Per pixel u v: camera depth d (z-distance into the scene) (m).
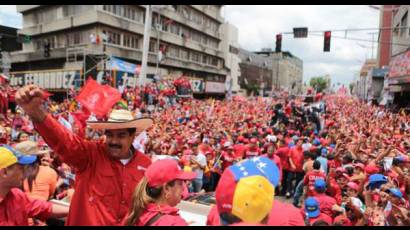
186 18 60.53
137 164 2.87
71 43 45.06
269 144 8.81
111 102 3.01
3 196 2.73
